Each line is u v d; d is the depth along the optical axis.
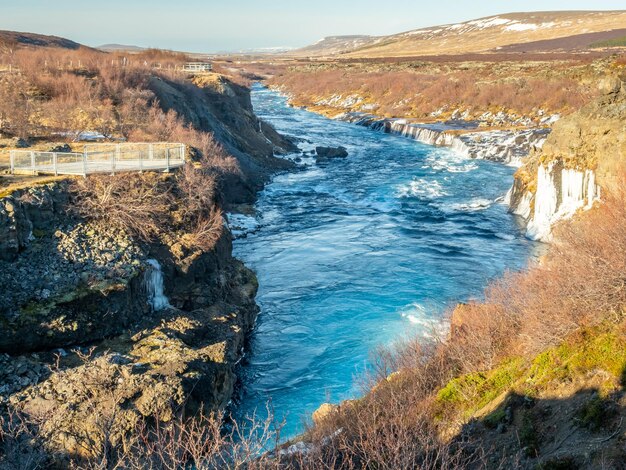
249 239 29.81
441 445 10.52
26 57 44.88
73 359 15.57
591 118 27.03
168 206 21.58
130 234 19.52
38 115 32.88
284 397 17.22
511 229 30.58
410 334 19.16
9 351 15.18
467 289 23.08
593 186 26.05
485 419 11.25
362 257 27.06
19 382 14.37
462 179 41.44
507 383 12.13
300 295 23.34
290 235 30.45
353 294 23.23
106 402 13.84
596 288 11.99
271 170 44.06
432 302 22.05
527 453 10.01
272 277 25.11
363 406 13.04
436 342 15.80
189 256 20.17
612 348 10.77
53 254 17.61
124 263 17.97
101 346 16.36
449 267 25.52
